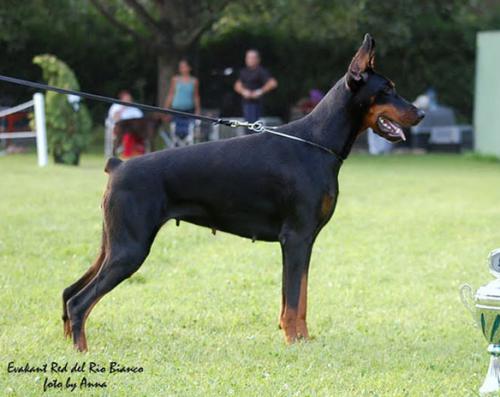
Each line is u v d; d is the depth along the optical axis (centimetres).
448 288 1080
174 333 857
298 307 816
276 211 809
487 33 2931
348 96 813
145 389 684
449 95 3478
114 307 956
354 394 680
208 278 1105
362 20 3050
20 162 2542
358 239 1378
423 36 3394
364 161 2791
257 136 820
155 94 3409
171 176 794
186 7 3045
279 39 3381
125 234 781
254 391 680
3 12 3047
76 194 1794
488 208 1727
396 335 868
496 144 2880
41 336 832
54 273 1112
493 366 698
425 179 2255
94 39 3316
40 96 2461
